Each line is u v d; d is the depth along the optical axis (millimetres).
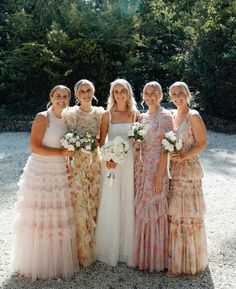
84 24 12703
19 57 12227
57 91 3459
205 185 6582
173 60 13484
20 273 3586
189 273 3598
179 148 3318
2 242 4324
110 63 12562
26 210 3471
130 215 3656
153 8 14852
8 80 12547
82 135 3521
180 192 3492
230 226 4883
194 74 12469
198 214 3516
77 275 3600
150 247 3602
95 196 3723
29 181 3473
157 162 3512
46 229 3439
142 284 3473
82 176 3594
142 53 13820
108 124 3699
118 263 3795
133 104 3715
